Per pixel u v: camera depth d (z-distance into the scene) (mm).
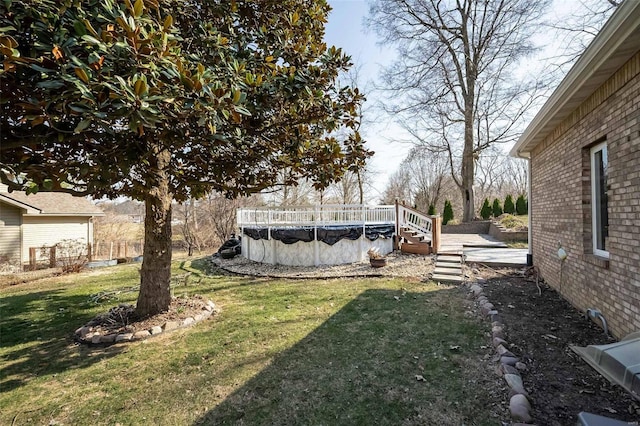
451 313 4879
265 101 3371
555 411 2449
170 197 5152
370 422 2496
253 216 11273
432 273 7559
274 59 3936
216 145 3418
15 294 7305
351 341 4004
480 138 18094
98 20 2379
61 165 2768
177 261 11680
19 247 12414
